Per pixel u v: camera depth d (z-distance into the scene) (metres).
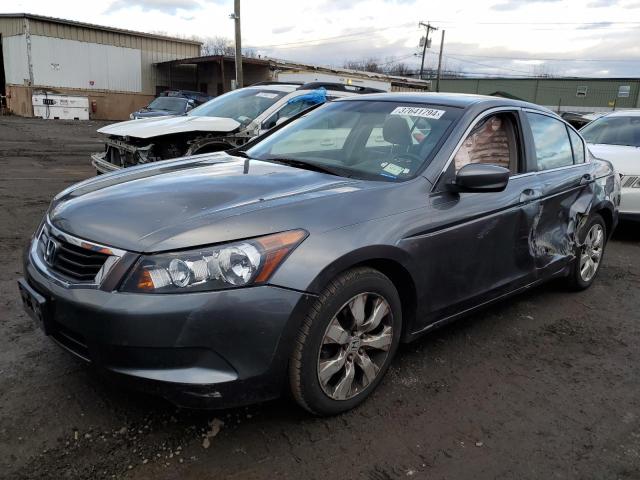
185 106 22.00
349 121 3.80
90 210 2.64
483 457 2.54
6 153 12.59
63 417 2.63
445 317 3.28
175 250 2.29
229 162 3.56
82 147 14.77
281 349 2.40
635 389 3.27
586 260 4.78
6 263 4.70
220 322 2.27
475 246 3.28
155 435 2.54
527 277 3.89
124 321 2.22
